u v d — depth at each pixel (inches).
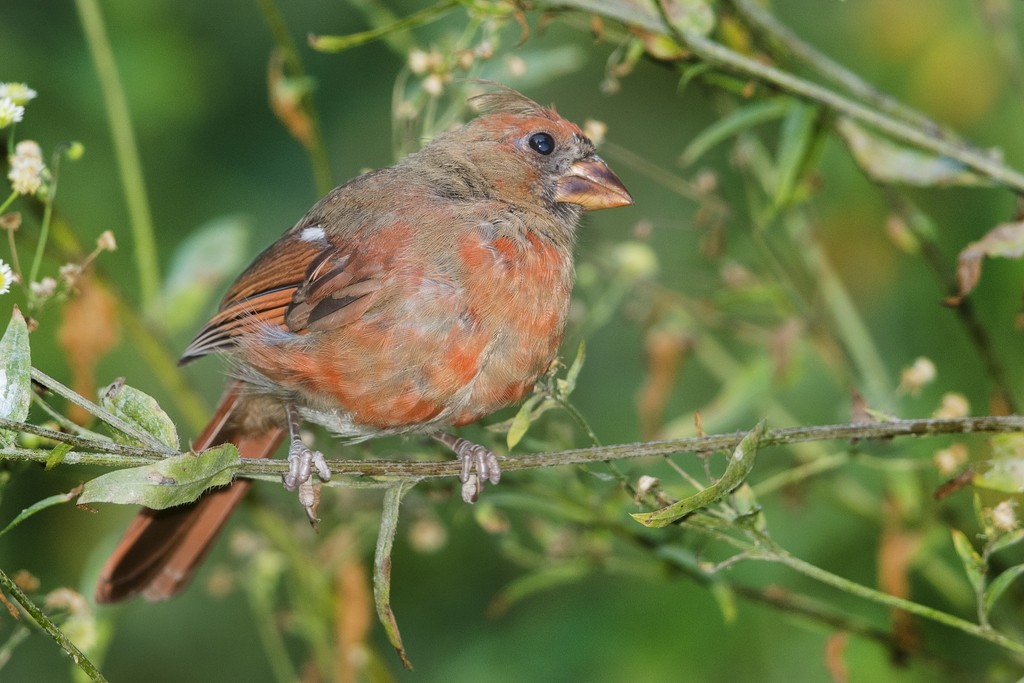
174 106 531.2
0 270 271.1
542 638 509.4
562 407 283.0
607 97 584.4
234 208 564.7
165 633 552.7
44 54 521.7
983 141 471.5
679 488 357.7
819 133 359.9
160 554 356.8
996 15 383.2
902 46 477.4
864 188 493.4
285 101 374.0
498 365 329.7
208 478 255.6
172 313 399.5
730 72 339.3
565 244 358.6
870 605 472.7
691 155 344.5
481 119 374.6
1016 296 465.4
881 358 494.3
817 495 439.8
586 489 357.7
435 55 347.3
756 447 260.1
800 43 335.6
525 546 531.8
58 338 386.3
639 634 494.6
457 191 357.1
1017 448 269.3
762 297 406.3
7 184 366.3
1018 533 265.6
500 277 326.3
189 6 546.6
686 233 559.5
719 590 358.0
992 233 294.7
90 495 245.0
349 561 403.2
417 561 549.6
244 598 553.9
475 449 337.7
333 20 559.2
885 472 388.2
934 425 263.3
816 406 494.9
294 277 340.5
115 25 526.3
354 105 577.6
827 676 473.7
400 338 322.3
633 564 375.9
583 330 411.2
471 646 518.9
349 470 279.6
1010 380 473.7
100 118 521.7
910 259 495.2
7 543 530.6
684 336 418.0
